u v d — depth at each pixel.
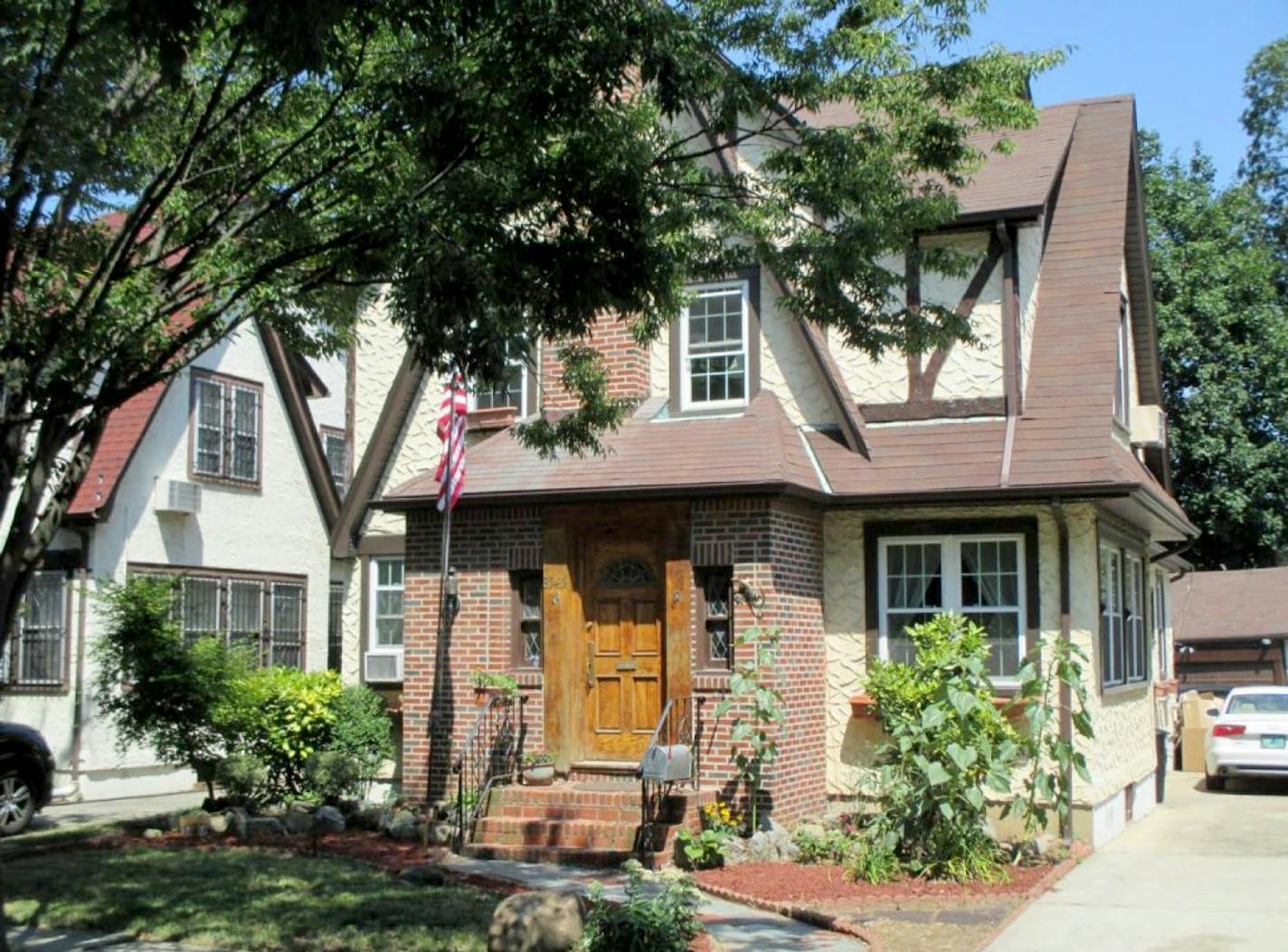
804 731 15.23
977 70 11.55
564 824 13.89
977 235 16.33
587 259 9.67
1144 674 19.22
